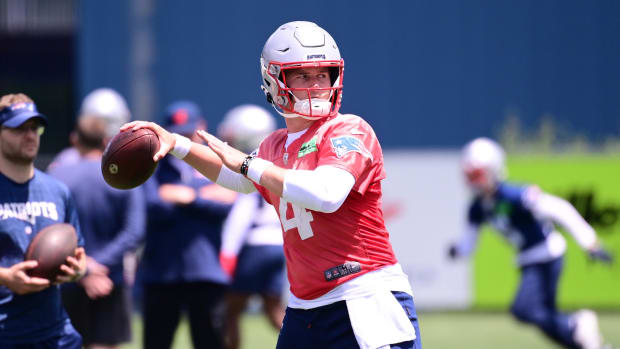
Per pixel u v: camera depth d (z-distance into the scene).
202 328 22.89
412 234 38.84
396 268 14.51
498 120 58.75
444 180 38.81
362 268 14.13
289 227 14.40
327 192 13.25
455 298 38.81
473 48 58.53
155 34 55.88
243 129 27.22
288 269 14.80
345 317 14.13
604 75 59.34
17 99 16.81
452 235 38.81
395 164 38.88
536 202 28.98
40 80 65.50
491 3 58.56
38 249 16.38
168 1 55.97
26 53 65.75
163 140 14.84
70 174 22.12
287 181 13.31
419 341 14.50
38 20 65.94
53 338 16.98
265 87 14.88
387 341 13.96
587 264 38.78
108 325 22.11
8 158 16.80
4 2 65.69
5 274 16.02
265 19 56.91
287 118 14.64
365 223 14.17
